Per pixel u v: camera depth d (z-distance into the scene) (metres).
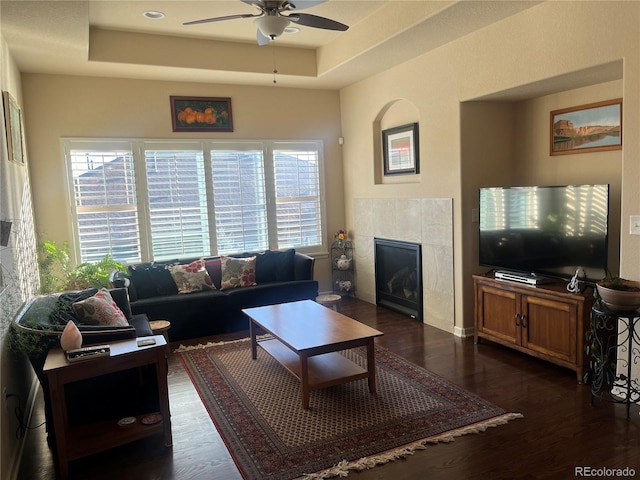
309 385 3.18
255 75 5.32
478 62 4.11
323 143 6.35
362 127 5.94
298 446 2.77
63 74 4.98
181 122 5.53
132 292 4.80
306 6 2.83
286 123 6.10
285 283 5.38
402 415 3.08
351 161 6.27
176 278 5.11
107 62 4.58
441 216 4.74
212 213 5.75
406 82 5.05
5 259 2.79
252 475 2.51
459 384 3.52
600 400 3.19
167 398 2.81
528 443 2.71
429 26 3.94
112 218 5.27
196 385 3.69
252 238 6.02
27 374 3.37
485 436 2.80
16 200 3.54
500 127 4.56
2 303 2.65
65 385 2.83
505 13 3.68
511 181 4.67
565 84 3.75
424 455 2.63
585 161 3.98
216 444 2.84
